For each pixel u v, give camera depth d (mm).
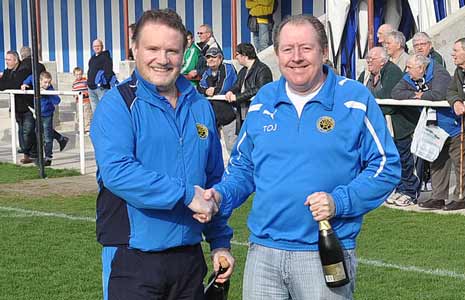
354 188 3812
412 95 9219
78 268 7012
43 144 12586
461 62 8789
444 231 8242
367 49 13906
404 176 9562
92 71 15359
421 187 10055
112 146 3715
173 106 3877
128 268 3824
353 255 3938
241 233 8352
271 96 3965
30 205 9992
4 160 14281
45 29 21141
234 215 9266
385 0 14117
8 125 17062
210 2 18188
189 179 3871
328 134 3832
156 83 3768
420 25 13414
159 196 3672
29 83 13711
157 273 3820
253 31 15836
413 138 9195
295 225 3883
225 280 4074
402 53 10250
